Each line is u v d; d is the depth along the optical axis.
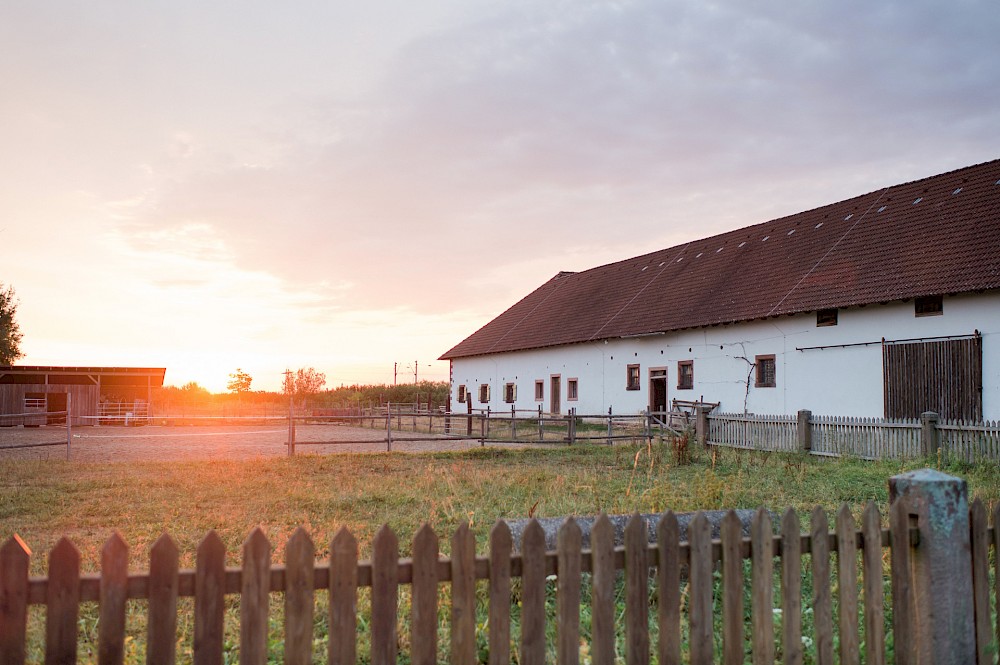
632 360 35.62
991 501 9.84
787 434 20.72
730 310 29.97
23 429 38.06
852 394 24.41
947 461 16.17
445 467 17.27
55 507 11.32
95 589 3.03
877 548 4.36
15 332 40.25
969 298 21.14
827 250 28.97
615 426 33.66
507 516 10.21
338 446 26.41
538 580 3.63
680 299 34.69
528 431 33.69
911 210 27.39
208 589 3.15
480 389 49.78
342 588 3.34
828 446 19.64
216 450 24.02
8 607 2.89
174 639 3.10
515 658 4.98
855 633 4.28
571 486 13.51
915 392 22.41
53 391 42.06
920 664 4.34
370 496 12.16
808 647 5.32
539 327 45.12
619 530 6.64
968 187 26.05
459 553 3.50
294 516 10.41
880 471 15.80
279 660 4.86
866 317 24.14
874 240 27.23
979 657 4.46
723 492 11.72
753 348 28.62
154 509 11.11
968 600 4.38
